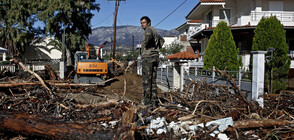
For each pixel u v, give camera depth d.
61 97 5.89
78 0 30.16
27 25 30.77
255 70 5.86
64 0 28.50
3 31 30.08
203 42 21.91
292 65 14.34
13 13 29.36
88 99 6.43
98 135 3.17
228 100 5.29
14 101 5.54
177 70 9.62
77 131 3.20
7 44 30.89
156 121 3.71
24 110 5.03
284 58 10.71
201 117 3.83
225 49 11.03
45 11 28.16
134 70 21.86
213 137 3.29
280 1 17.25
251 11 17.05
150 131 3.54
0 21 30.47
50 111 5.02
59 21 29.84
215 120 3.61
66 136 3.16
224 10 19.67
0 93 5.75
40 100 5.46
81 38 31.52
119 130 3.08
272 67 10.69
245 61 14.91
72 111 4.84
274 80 10.66
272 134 3.51
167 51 27.70
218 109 4.75
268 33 11.02
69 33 30.64
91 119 4.22
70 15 28.03
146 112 4.25
